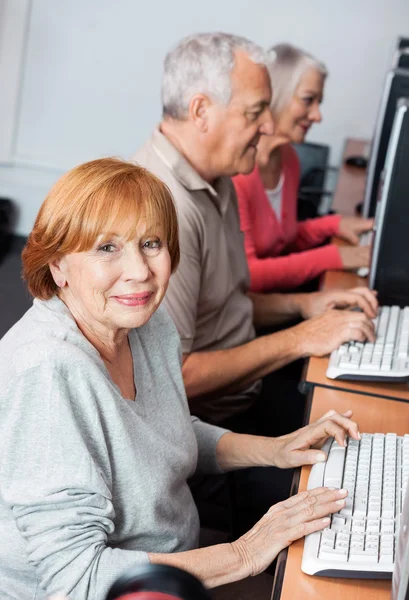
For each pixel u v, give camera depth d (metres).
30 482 1.18
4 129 4.50
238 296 2.18
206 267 1.99
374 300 2.15
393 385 1.83
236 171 2.01
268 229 2.66
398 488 1.35
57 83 4.46
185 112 1.93
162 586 0.61
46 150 4.58
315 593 1.15
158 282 1.29
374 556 1.19
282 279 2.58
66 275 1.28
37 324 1.25
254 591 1.51
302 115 2.65
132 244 1.24
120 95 4.47
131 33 4.36
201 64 1.90
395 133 2.06
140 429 1.31
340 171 3.77
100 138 4.56
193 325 1.93
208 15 4.32
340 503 1.29
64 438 1.18
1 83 4.40
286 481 1.94
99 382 1.22
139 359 1.43
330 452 1.47
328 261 2.60
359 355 1.87
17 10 4.28
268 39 4.35
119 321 1.28
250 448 1.57
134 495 1.29
